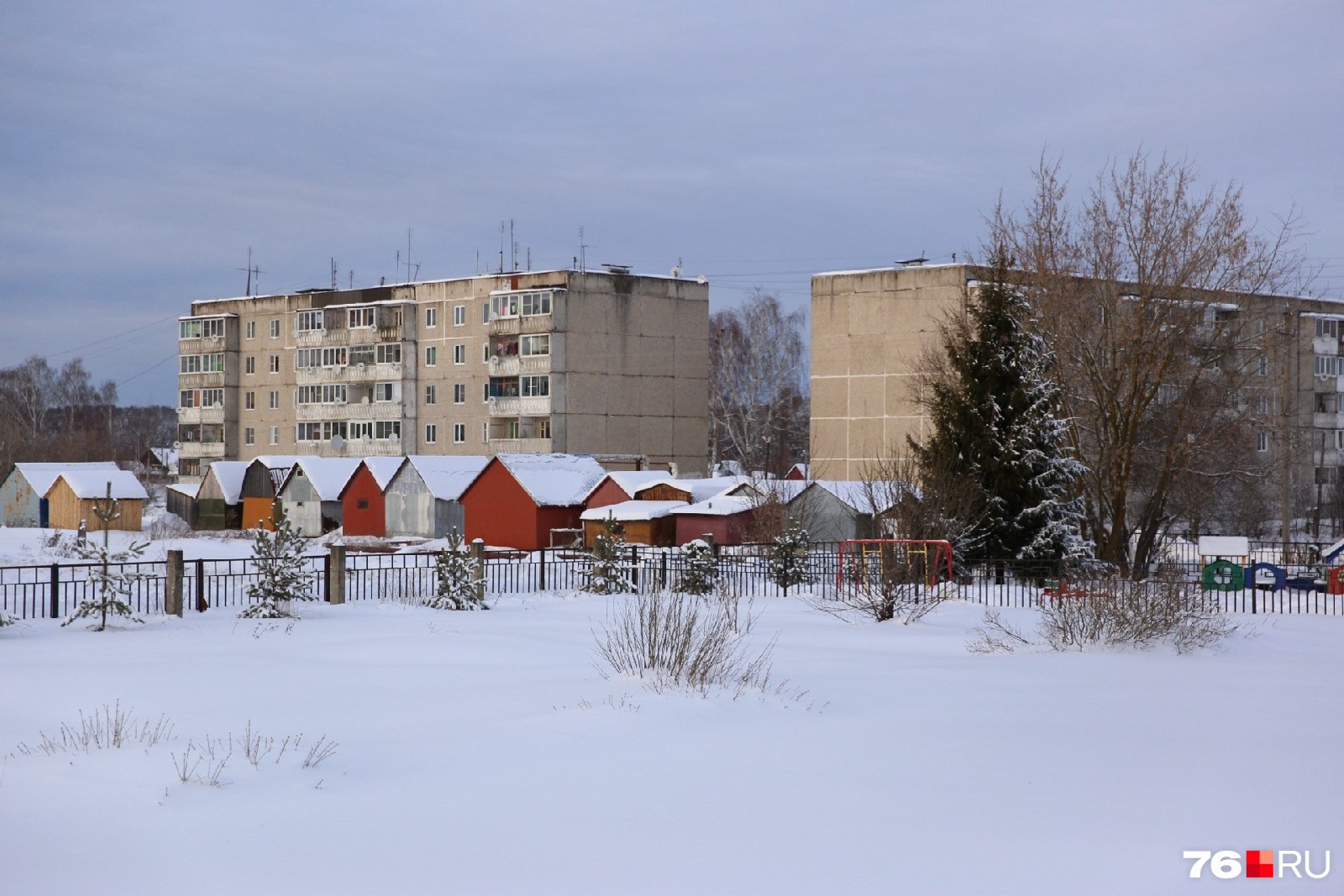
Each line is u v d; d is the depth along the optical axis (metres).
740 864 7.08
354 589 29.31
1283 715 11.98
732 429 77.50
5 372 124.31
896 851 7.35
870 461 53.91
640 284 76.25
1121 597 19.14
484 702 12.33
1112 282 33.94
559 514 55.22
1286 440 37.72
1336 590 29.28
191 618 22.06
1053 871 6.98
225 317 90.00
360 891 6.62
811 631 20.06
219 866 7.01
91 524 66.94
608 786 8.83
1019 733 10.92
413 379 80.88
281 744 10.05
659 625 17.17
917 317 63.47
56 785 8.62
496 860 7.14
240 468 74.50
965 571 29.22
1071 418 32.91
